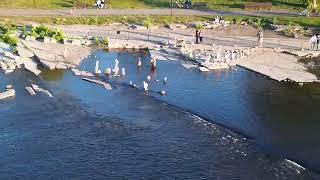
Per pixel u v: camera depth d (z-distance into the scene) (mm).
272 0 105375
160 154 46000
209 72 68438
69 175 42719
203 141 48375
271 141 48594
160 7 102250
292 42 81625
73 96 59625
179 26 89688
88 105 57031
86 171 43312
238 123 52594
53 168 43781
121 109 56000
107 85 63281
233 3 104188
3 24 87500
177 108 56281
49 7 100875
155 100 58656
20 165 44188
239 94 60625
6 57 71688
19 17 92562
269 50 77438
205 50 77125
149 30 88062
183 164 44312
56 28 84750
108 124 52031
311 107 56875
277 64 71438
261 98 59438
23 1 103125
